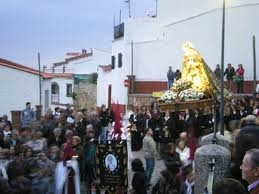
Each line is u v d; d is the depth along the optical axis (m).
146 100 40.16
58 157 15.27
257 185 5.21
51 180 14.00
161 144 23.59
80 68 65.19
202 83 27.91
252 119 9.39
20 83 38.38
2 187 7.25
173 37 41.59
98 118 24.80
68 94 64.56
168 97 27.06
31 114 26.98
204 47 40.19
